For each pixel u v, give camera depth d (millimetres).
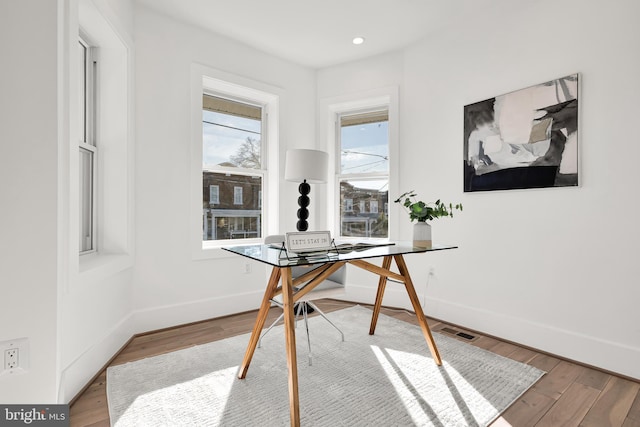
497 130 2652
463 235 2906
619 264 2059
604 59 2105
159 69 2781
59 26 1326
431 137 3168
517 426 1547
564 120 2275
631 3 1998
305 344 2488
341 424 1550
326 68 3838
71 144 1711
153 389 1850
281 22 2938
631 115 2006
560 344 2297
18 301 1221
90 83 2406
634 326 1999
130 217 2557
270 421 1571
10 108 1211
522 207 2527
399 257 2227
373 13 2797
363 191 3816
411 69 3332
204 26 2990
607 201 2104
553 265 2354
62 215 1512
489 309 2721
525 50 2500
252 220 3605
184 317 2928
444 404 1710
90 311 1980
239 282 3291
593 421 1584
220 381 1940
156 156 2768
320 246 1934
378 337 2629
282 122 3600
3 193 1203
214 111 3355
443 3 2664
